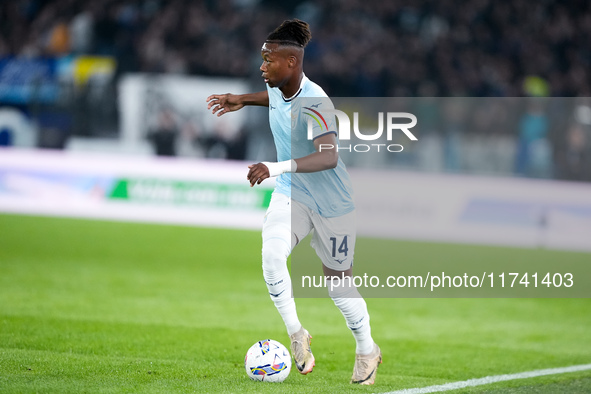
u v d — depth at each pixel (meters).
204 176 32.16
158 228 30.19
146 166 32.38
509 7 44.88
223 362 12.18
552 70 43.28
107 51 40.28
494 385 11.26
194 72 40.19
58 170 32.53
